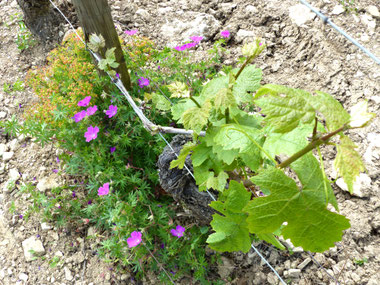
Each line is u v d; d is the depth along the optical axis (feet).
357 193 2.18
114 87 2.27
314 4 3.12
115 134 2.28
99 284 2.13
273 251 2.10
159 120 2.25
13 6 3.70
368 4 3.05
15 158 2.70
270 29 3.10
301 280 2.00
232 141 1.21
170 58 2.58
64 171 2.54
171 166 1.51
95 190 2.18
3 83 3.14
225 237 1.42
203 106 1.24
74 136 2.25
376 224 2.08
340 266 1.99
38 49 3.34
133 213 1.97
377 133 2.39
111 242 1.94
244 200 1.28
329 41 2.85
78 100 2.25
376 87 2.57
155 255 2.02
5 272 2.24
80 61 2.49
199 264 1.97
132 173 2.31
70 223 2.34
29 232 2.36
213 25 3.20
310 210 1.01
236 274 2.08
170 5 3.40
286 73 2.85
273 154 1.11
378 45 2.79
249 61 1.24
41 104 2.64
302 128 1.12
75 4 1.93
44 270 2.22
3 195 2.55
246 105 2.34
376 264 1.97
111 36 2.05
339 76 2.68
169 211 2.16
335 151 2.40
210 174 1.47
